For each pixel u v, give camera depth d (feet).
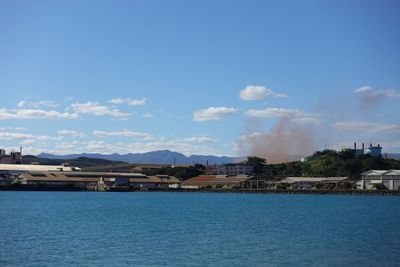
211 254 184.55
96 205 509.35
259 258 176.96
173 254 184.14
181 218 342.64
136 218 341.62
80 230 259.80
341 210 436.76
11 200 604.90
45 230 257.75
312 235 241.96
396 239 226.99
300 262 170.19
